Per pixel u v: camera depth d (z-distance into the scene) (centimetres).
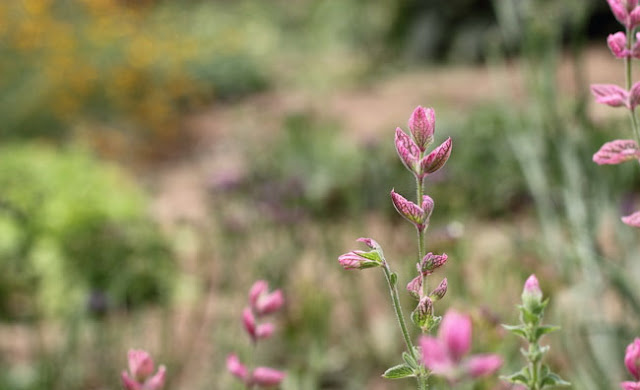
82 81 860
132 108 893
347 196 375
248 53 1266
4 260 428
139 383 79
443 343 45
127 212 476
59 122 872
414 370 72
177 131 934
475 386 141
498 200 393
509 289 247
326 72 1234
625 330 183
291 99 1068
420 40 1232
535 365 70
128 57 917
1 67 870
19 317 398
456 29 1205
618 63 931
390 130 769
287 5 1655
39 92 855
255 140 809
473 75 1074
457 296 220
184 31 1334
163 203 648
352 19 1465
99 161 812
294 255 324
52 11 934
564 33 628
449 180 312
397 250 298
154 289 401
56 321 384
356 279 312
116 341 300
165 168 807
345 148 675
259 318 111
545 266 226
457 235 219
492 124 537
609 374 182
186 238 471
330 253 320
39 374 279
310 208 345
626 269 219
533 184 231
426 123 69
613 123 324
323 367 281
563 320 198
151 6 1202
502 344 167
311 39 1518
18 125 857
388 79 1148
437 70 1162
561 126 216
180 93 966
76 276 423
